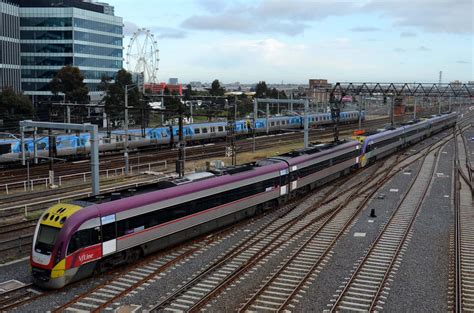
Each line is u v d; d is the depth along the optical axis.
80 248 21.11
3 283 21.39
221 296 20.22
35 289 20.84
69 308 18.98
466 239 28.92
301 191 41.72
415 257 25.42
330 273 22.94
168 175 48.91
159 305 18.98
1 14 101.62
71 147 58.41
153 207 24.86
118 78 96.25
